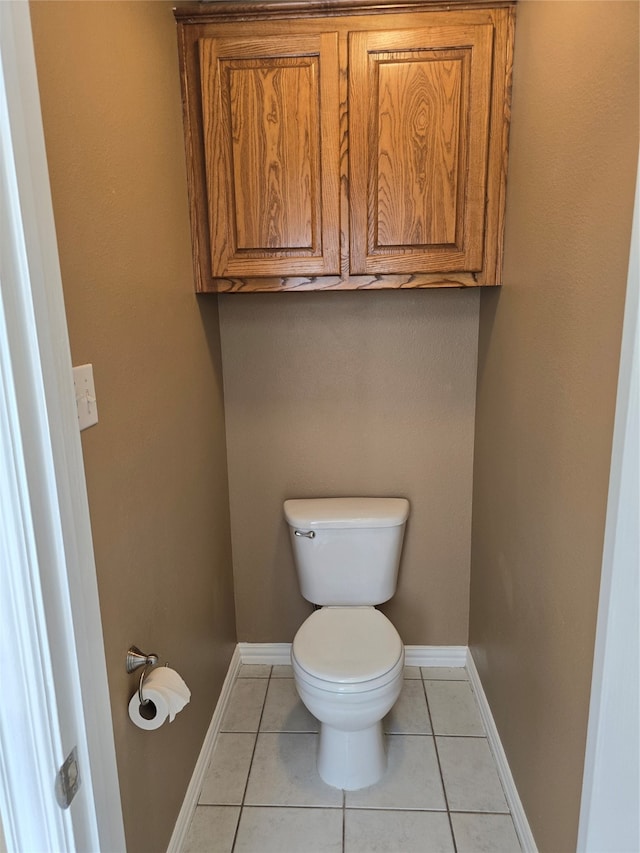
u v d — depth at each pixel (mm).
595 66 1068
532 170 1459
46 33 925
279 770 1860
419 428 2191
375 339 2129
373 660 1701
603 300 1033
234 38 1644
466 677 2312
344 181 1725
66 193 986
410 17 1617
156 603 1414
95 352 1093
